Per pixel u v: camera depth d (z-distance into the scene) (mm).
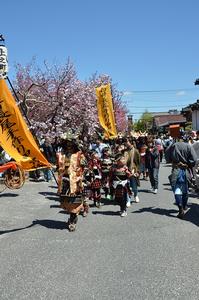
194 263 4781
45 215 7883
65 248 5531
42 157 6852
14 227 6891
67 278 4391
